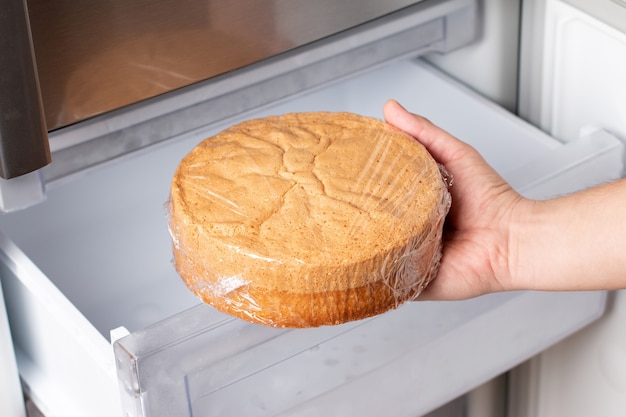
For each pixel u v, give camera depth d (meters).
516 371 1.17
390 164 0.75
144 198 1.15
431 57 1.16
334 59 0.99
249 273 0.67
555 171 0.89
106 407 0.80
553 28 1.00
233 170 0.74
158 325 0.70
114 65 0.84
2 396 0.90
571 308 0.96
